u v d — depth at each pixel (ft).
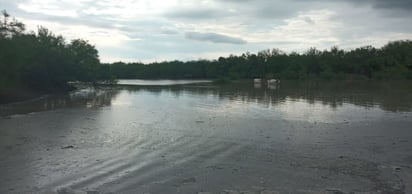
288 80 407.03
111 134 71.26
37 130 75.77
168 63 573.33
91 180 41.57
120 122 88.94
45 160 50.24
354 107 126.11
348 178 42.50
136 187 39.29
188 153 55.21
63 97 182.50
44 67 208.33
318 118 96.73
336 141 64.75
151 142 63.41
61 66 224.33
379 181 41.34
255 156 53.47
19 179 41.75
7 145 60.08
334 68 433.07
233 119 94.63
